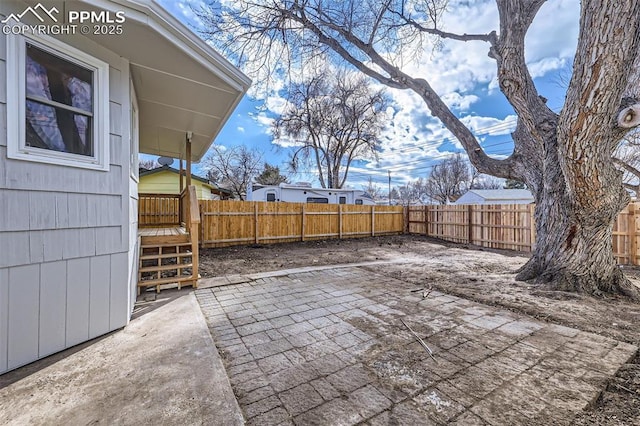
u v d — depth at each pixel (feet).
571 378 6.50
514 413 5.37
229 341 8.55
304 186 46.57
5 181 6.64
